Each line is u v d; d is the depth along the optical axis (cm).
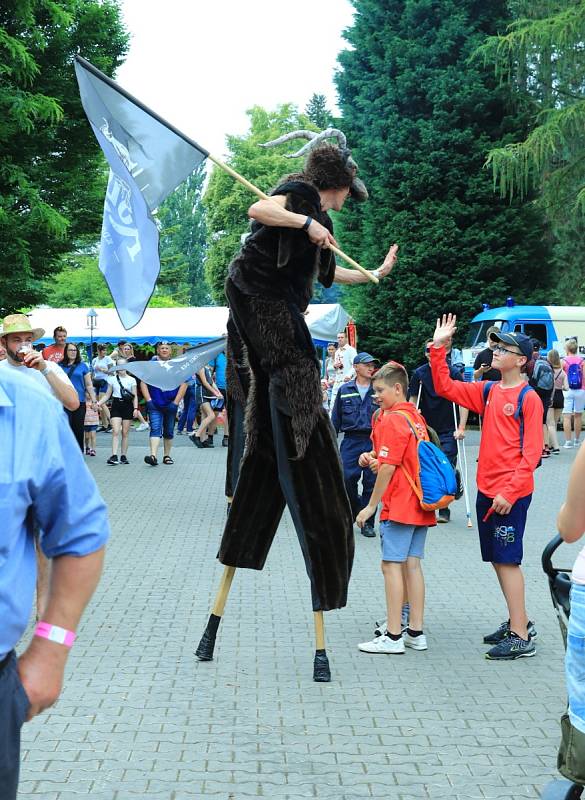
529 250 3031
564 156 2788
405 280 3034
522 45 2642
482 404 621
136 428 2508
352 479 1046
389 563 622
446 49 3042
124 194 548
